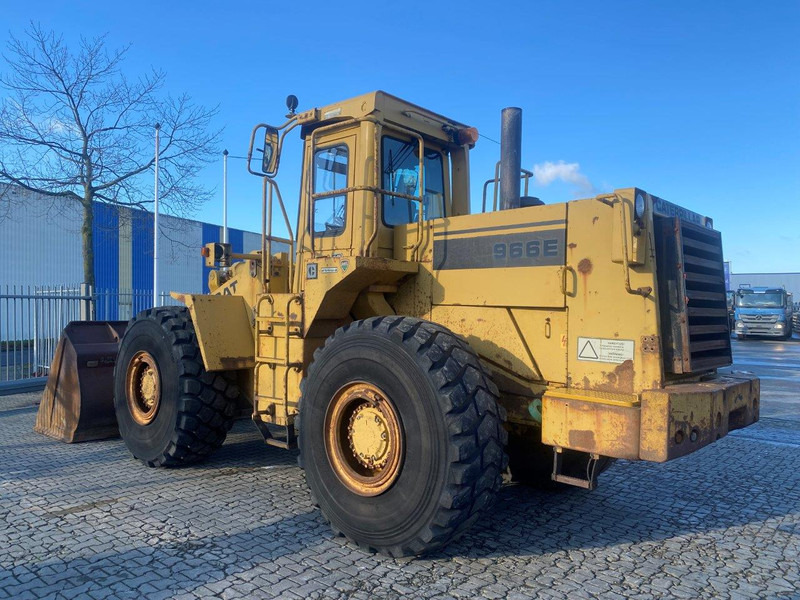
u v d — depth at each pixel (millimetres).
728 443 7066
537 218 3938
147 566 3527
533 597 3230
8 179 12641
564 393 3609
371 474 3811
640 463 6129
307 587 3289
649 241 3510
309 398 4090
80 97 12820
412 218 4984
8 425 7648
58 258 22578
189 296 5375
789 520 4520
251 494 4875
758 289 29812
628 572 3580
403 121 4805
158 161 14680
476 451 3385
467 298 4258
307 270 4582
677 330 3520
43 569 3480
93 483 5148
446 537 3484
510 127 4629
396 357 3613
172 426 5387
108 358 6848
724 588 3400
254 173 5086
